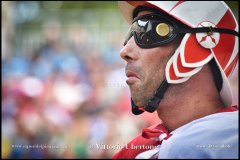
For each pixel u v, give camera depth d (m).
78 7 19.77
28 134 12.92
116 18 19.00
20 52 19.11
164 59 4.37
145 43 4.38
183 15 4.36
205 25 4.35
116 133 11.40
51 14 19.72
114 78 5.90
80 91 14.40
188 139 4.18
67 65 16.80
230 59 4.52
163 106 4.48
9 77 16.22
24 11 19.64
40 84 15.15
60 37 19.02
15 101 14.38
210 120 4.29
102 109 12.98
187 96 4.45
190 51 4.33
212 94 4.48
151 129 4.74
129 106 12.55
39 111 13.80
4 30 18.45
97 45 18.58
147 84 4.40
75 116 13.43
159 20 4.39
